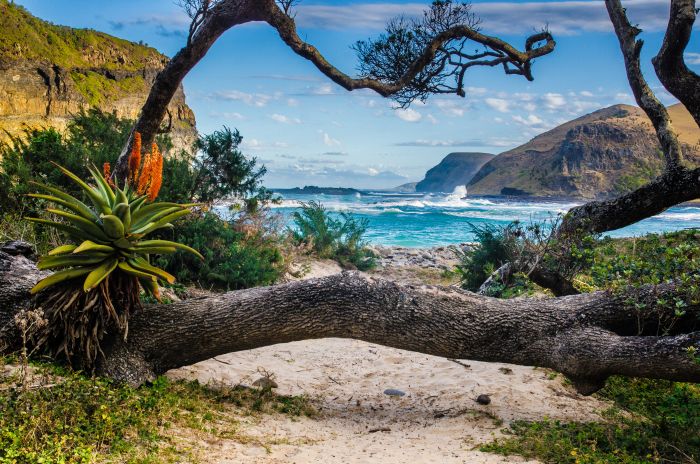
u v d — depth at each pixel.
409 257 23.25
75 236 6.15
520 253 10.76
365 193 180.38
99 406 4.98
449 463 5.25
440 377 8.36
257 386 7.40
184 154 14.75
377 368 8.85
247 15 9.99
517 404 7.25
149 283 6.49
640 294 6.70
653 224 49.56
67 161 12.46
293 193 153.75
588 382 6.61
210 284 12.57
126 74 97.81
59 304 6.00
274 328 6.71
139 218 6.32
